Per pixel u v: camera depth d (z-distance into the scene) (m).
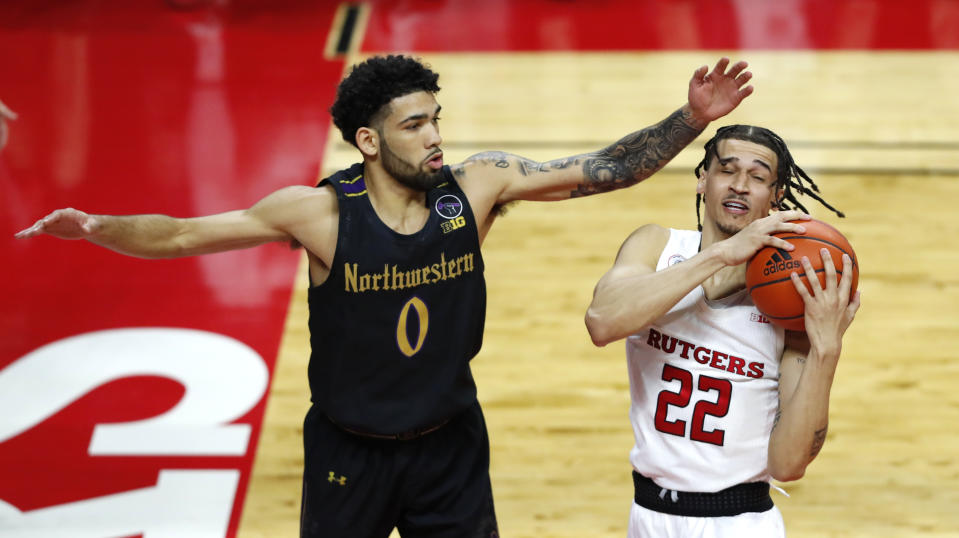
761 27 32.44
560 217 22.23
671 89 28.20
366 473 10.24
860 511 14.54
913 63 29.66
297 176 23.64
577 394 17.05
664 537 9.79
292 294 19.75
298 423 16.39
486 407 16.72
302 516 10.76
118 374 17.44
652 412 9.72
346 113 9.42
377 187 9.65
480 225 9.92
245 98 27.52
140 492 14.94
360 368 9.81
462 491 10.45
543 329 18.67
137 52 30.30
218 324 18.80
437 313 9.75
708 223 9.63
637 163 9.90
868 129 25.72
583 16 33.47
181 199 22.62
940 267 20.12
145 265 20.62
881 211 22.06
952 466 15.36
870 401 16.72
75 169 23.80
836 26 32.38
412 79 9.33
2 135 14.17
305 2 34.50
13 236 21.31
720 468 9.52
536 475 15.30
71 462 15.52
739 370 9.48
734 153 9.27
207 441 15.95
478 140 25.33
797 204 9.99
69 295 19.59
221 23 32.59
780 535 9.88
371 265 9.52
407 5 34.28
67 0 33.97
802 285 8.70
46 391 17.00
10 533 14.03
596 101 27.50
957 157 24.34
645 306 9.02
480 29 32.50
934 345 18.02
